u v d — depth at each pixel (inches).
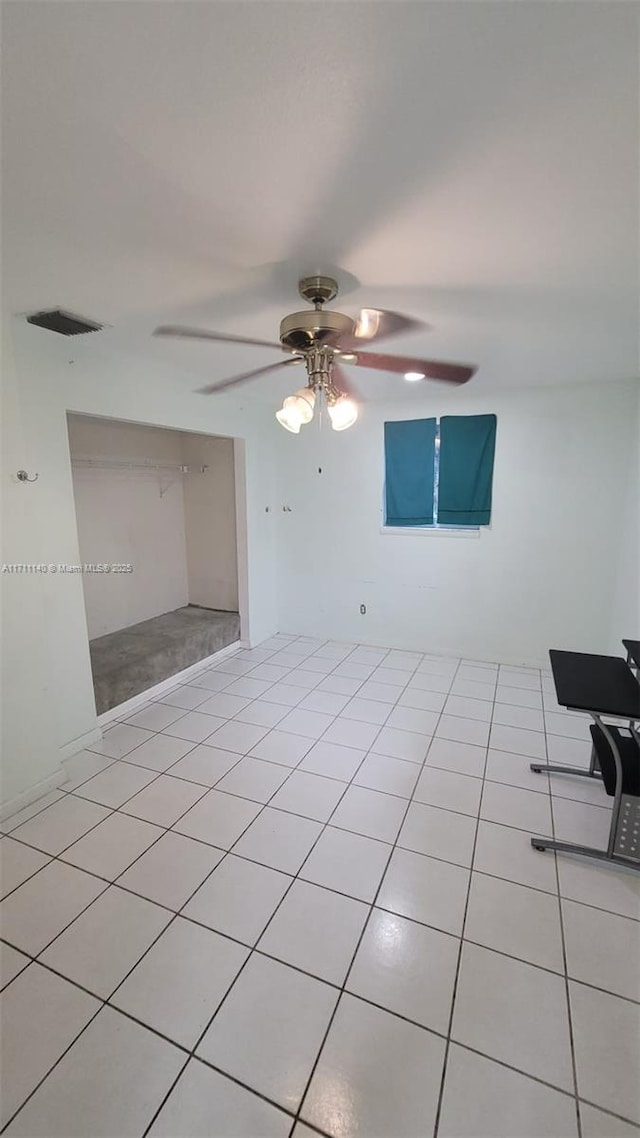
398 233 54.2
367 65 32.5
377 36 30.2
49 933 65.1
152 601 177.0
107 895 70.9
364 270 63.4
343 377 125.0
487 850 79.4
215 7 28.2
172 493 183.3
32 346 89.0
